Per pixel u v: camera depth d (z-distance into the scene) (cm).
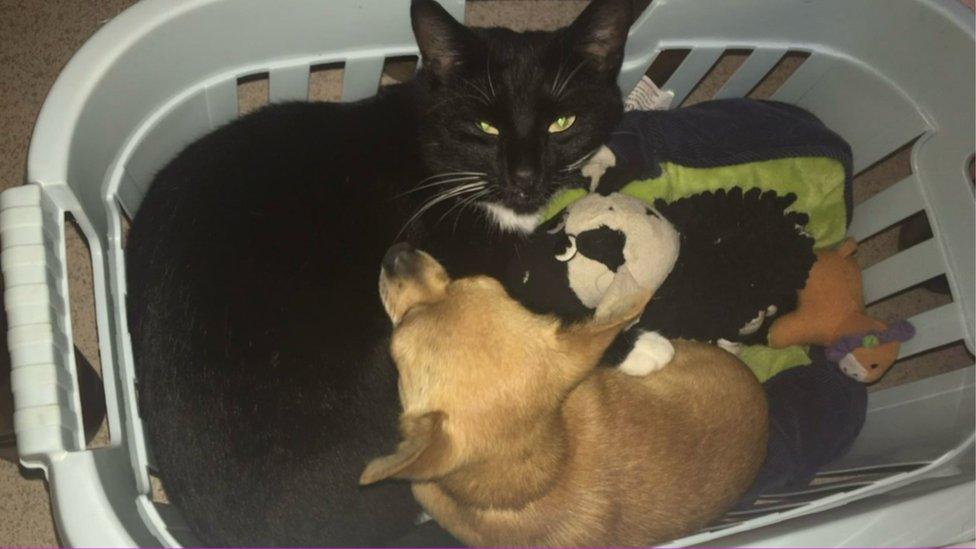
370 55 44
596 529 35
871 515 32
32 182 33
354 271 38
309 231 37
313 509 35
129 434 37
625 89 47
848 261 48
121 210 41
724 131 49
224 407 34
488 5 56
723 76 58
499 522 35
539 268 41
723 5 44
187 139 43
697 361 41
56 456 30
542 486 34
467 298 32
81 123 35
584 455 35
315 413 35
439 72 40
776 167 48
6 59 52
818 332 47
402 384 31
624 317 31
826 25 46
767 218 45
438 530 40
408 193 41
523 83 39
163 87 40
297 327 36
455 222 42
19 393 31
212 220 36
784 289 45
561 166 42
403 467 27
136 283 36
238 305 35
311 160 39
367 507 36
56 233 34
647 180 47
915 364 53
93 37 37
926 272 46
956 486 34
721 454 38
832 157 48
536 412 32
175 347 34
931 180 45
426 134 41
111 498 31
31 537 45
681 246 45
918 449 42
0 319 38
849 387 47
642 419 37
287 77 43
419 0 37
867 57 46
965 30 41
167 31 38
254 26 40
